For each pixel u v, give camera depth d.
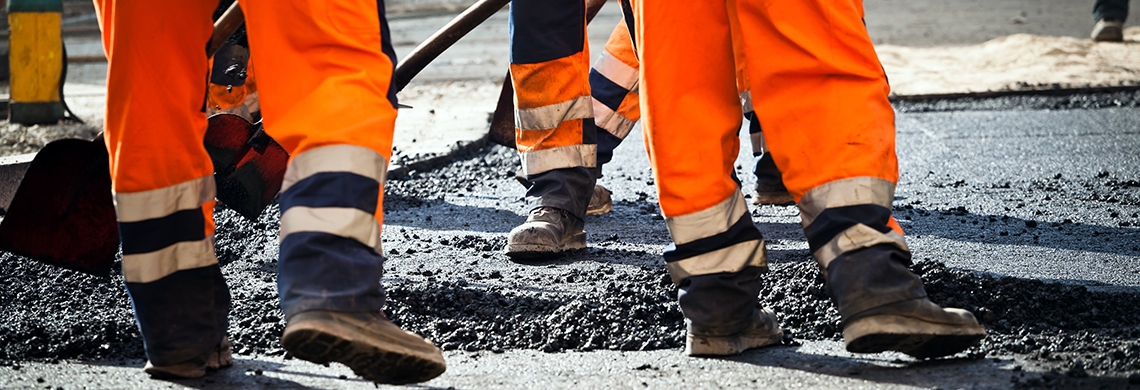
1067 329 2.27
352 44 1.68
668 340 2.23
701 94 1.94
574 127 3.21
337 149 1.64
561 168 3.20
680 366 2.04
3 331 2.30
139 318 1.93
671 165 1.96
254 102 3.04
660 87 1.93
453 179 4.61
